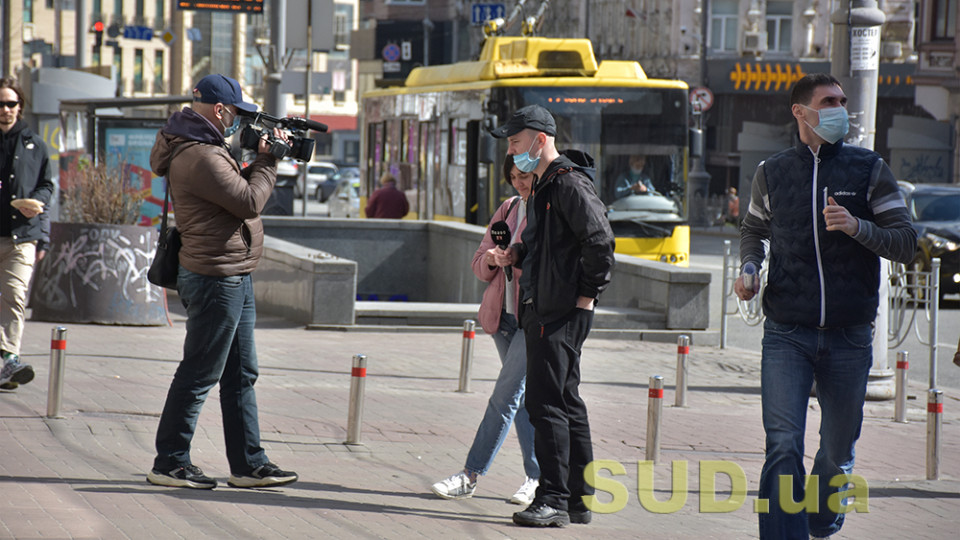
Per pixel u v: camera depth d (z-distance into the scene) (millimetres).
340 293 26375
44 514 10695
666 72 93625
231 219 11555
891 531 11977
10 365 16375
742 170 87438
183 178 11320
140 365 19750
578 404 11445
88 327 24203
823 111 9773
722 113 88625
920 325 31969
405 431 15875
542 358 11211
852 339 10016
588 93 34875
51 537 10008
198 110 11492
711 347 26609
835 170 9914
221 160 11289
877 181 9875
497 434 12305
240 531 10578
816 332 10008
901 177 80125
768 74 86438
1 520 10406
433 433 15875
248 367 12188
